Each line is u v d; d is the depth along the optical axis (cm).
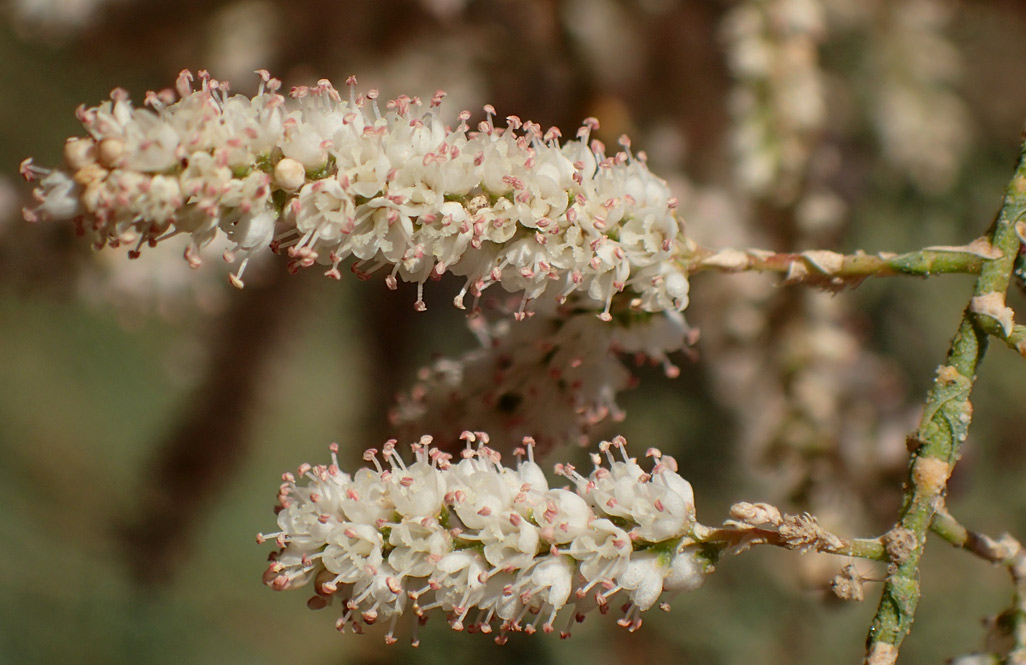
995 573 29
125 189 16
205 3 26
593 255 17
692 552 17
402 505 17
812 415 21
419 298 17
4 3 28
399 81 24
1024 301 27
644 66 25
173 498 28
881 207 29
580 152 17
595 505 17
